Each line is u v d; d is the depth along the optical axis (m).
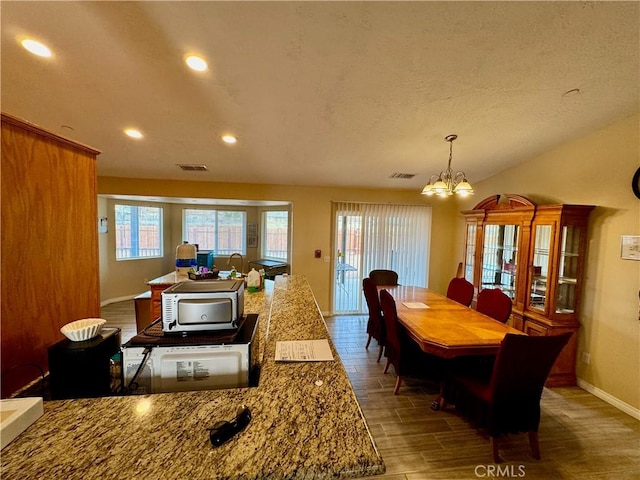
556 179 3.22
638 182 2.44
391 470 1.85
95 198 1.55
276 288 2.89
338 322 4.78
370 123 2.73
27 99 2.35
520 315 3.25
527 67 1.93
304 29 1.63
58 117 2.62
